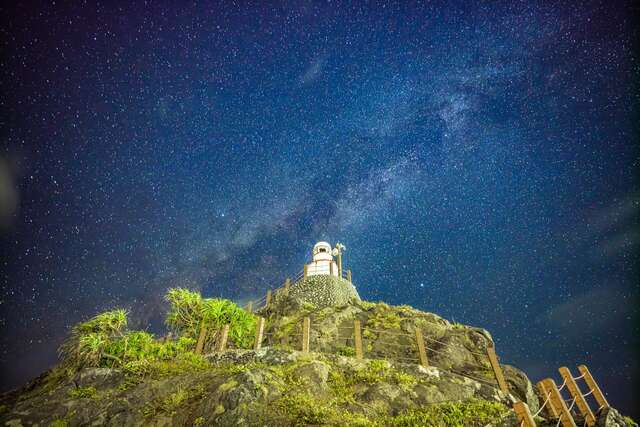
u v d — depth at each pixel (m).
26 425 10.59
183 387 11.72
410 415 10.62
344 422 9.52
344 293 27.80
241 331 17.14
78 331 14.95
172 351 15.37
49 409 11.19
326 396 11.29
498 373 13.74
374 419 10.46
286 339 19.09
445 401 11.65
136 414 10.80
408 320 19.66
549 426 9.05
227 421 9.44
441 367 15.80
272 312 25.02
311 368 12.03
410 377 12.59
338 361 13.23
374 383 12.09
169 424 10.30
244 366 12.80
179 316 17.53
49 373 14.71
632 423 9.70
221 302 17.86
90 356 14.09
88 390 12.01
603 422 9.12
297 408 9.86
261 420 9.39
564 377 10.35
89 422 10.76
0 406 12.09
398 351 17.30
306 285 28.25
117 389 12.12
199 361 13.79
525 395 13.73
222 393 10.30
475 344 17.23
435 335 18.06
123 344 14.97
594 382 10.52
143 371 12.97
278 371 11.74
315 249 33.91
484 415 10.76
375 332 18.89
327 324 20.06
